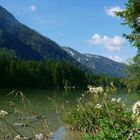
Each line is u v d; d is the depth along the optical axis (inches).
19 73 4446.4
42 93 2770.7
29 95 2316.7
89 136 372.8
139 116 181.3
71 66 5251.0
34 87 4584.2
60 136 503.5
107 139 336.2
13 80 4325.8
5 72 4195.4
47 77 4950.8
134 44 796.0
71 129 560.1
